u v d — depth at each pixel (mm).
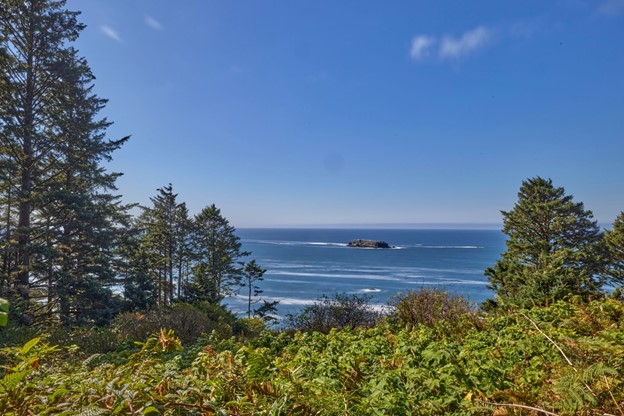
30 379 2541
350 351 4438
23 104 19078
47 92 20984
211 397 2109
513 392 2498
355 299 11039
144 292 25547
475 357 3701
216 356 3234
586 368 2455
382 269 90750
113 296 20562
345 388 2939
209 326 10438
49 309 18953
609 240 28875
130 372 2680
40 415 1711
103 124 23281
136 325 10031
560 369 2789
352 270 88875
